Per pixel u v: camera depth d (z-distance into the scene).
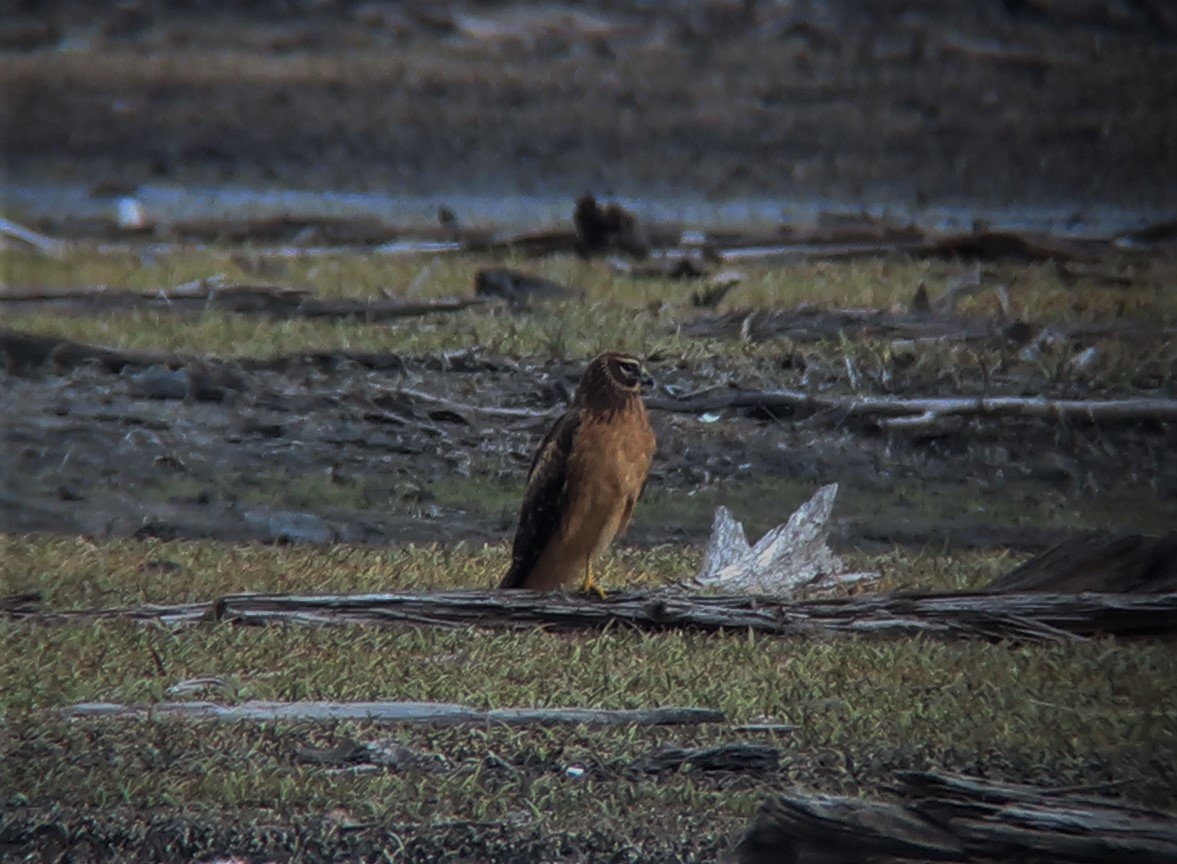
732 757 11.14
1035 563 14.28
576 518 14.47
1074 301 26.83
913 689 12.34
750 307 25.88
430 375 22.84
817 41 52.41
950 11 53.97
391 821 10.48
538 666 12.71
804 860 9.54
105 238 33.97
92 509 18.38
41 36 50.88
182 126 44.28
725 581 14.71
